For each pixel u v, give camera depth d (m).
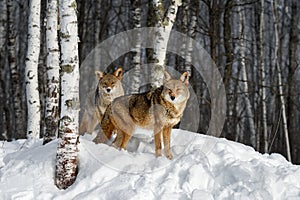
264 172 6.68
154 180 6.46
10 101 23.02
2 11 18.44
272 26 27.64
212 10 15.78
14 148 8.84
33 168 6.79
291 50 19.75
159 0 9.23
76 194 6.20
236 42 21.55
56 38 8.59
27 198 6.12
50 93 8.51
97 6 20.81
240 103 25.44
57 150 6.59
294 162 20.59
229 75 16.59
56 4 8.52
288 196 6.35
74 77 6.46
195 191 6.12
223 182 6.62
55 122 8.50
